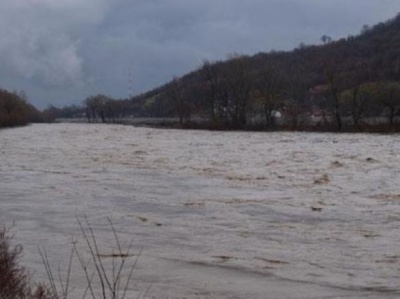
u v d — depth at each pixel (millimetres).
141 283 11133
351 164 33625
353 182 26156
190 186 25141
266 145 51469
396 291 10836
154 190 23891
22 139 61312
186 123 95812
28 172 30031
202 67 98375
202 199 21562
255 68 96250
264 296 10523
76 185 25125
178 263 12633
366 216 18250
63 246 14055
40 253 12391
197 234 15688
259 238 15242
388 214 18547
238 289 10891
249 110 90062
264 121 89562
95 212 18828
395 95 78562
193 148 47875
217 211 19141
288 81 94438
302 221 17516
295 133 75250
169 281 11320
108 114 142125
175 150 45656
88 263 12445
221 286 11055
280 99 90000
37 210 19047
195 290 10781
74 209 19328
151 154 41812
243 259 13039
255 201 21078
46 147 48906
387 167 31781
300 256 13359
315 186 25047
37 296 8016
